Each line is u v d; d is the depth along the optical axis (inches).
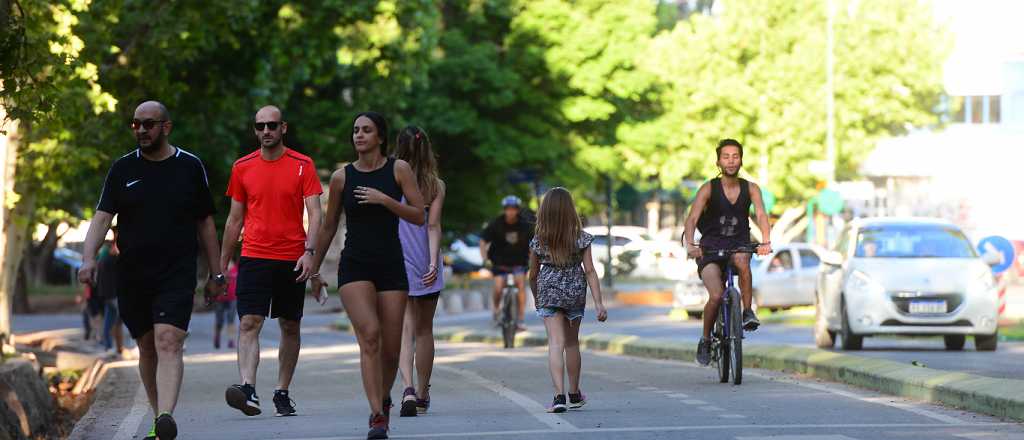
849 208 6254.9
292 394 1504.7
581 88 5108.3
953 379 1275.8
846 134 5644.7
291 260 1188.5
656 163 5482.3
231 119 3516.2
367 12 3171.8
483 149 4862.2
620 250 6117.1
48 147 2372.0
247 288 1184.8
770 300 3580.2
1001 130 5984.3
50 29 1941.4
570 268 1224.8
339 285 1031.6
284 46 3122.5
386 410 1092.5
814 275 3614.7
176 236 1021.2
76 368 2507.4
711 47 5654.5
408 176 1034.7
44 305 4805.6
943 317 2060.8
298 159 1186.6
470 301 4495.6
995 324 2066.9
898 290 2068.2
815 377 1562.5
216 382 1729.8
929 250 2148.1
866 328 2069.4
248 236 1190.9
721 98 5575.8
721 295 1475.1
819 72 5565.9
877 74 5625.0
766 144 5639.8
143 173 1021.2
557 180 5142.7
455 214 5068.9
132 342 2977.4
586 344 2357.3
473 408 1273.4
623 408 1240.2
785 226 6058.1
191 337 3284.9
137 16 2615.7
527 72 5054.1
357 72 4215.1
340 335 3356.3
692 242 1472.7
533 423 1126.4
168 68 3046.3
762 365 1720.0
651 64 5290.4
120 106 2652.6
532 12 5029.5
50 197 2635.3
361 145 1029.2
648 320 3474.4
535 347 2468.0
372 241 1028.5
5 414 1293.1
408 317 1224.2
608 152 5162.4
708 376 1604.3
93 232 1017.5
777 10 5669.3
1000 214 5940.0
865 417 1147.3
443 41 4877.0
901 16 5625.0
